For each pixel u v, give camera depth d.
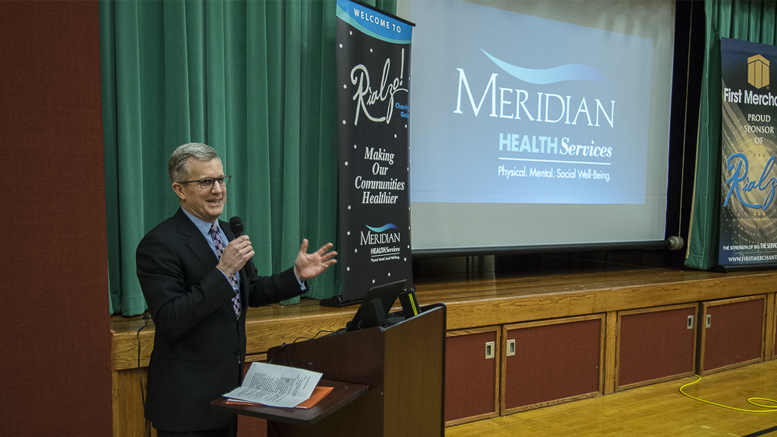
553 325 3.33
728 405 3.35
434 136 3.51
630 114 4.42
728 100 4.38
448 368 2.97
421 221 3.50
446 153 3.56
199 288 1.45
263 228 2.89
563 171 4.08
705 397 3.50
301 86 3.07
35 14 1.76
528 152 3.90
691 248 4.52
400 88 3.12
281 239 3.02
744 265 4.42
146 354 2.24
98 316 1.88
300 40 3.01
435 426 1.81
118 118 2.51
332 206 3.11
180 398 1.52
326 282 3.11
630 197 4.45
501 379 3.15
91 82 1.86
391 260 3.09
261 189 2.88
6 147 1.73
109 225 2.56
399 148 3.13
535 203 3.96
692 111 4.63
